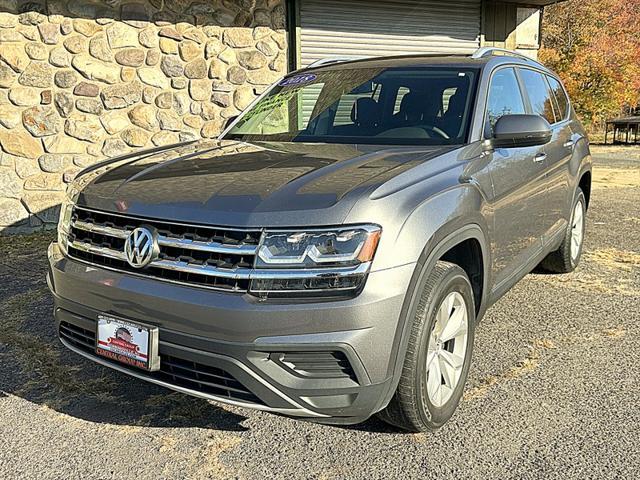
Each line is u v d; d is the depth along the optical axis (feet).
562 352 13.21
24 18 24.77
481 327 14.71
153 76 27.25
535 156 13.69
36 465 9.27
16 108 25.23
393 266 8.32
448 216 9.37
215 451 9.66
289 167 9.82
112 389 11.71
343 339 8.03
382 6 32.07
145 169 10.65
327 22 30.83
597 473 8.92
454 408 10.37
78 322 9.89
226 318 8.08
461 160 10.68
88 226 9.84
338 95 13.61
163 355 8.82
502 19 35.70
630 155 65.21
